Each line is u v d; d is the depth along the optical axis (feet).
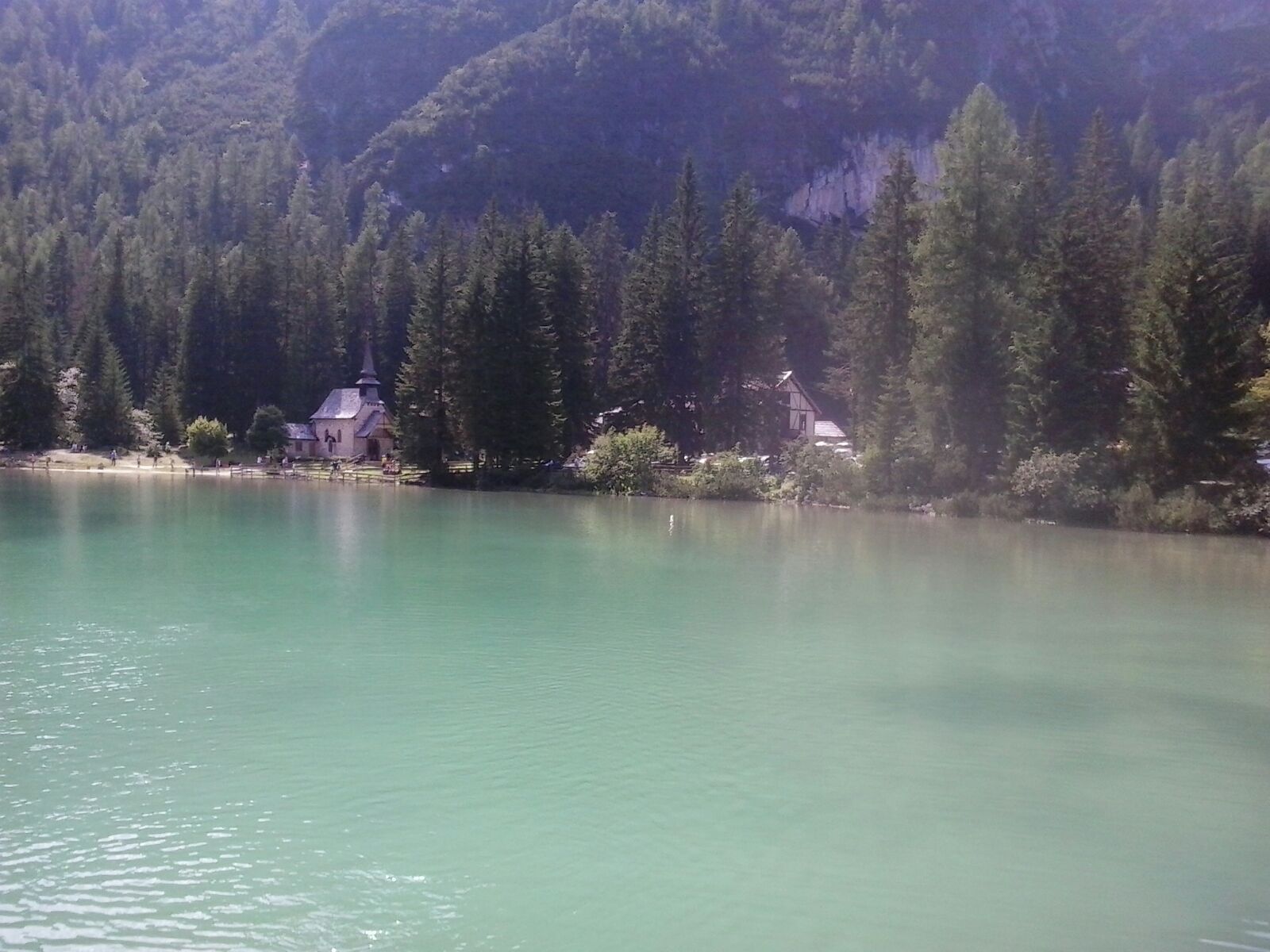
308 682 54.34
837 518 159.12
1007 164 171.22
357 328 375.66
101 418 309.83
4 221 461.78
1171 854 35.04
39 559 98.22
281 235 374.63
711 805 38.45
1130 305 177.47
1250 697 54.24
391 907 30.58
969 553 114.42
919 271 189.98
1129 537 134.10
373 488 230.68
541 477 226.79
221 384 335.26
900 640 66.90
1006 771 42.70
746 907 30.96
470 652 61.62
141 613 72.02
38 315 314.55
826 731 47.39
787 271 333.42
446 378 242.17
